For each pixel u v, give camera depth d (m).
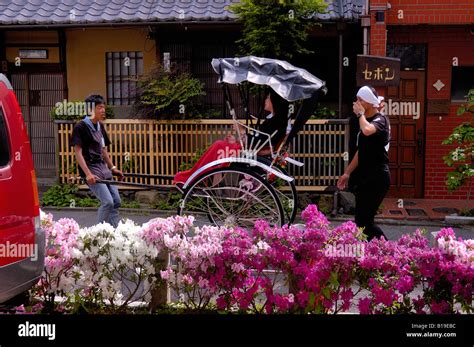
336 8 13.63
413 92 14.51
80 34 15.69
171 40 15.21
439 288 5.32
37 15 14.34
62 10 14.56
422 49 14.42
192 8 14.12
